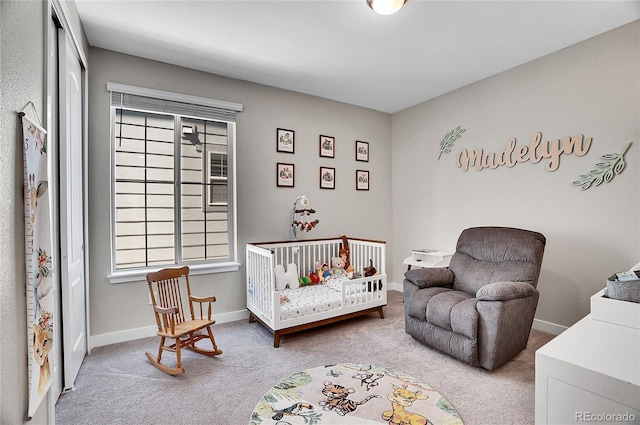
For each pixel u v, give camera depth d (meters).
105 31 2.57
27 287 1.23
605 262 2.69
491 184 3.52
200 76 3.29
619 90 2.60
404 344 2.81
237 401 1.99
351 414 1.85
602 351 1.42
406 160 4.56
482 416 1.83
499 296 2.24
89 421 1.81
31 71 1.34
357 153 4.43
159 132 3.15
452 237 3.95
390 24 2.50
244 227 3.54
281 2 2.22
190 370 2.37
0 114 1.02
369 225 4.56
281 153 3.79
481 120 3.60
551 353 1.42
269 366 2.43
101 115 2.83
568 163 2.91
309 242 3.83
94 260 2.79
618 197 2.62
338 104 4.25
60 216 2.04
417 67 3.27
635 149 2.53
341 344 2.82
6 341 1.06
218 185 3.46
